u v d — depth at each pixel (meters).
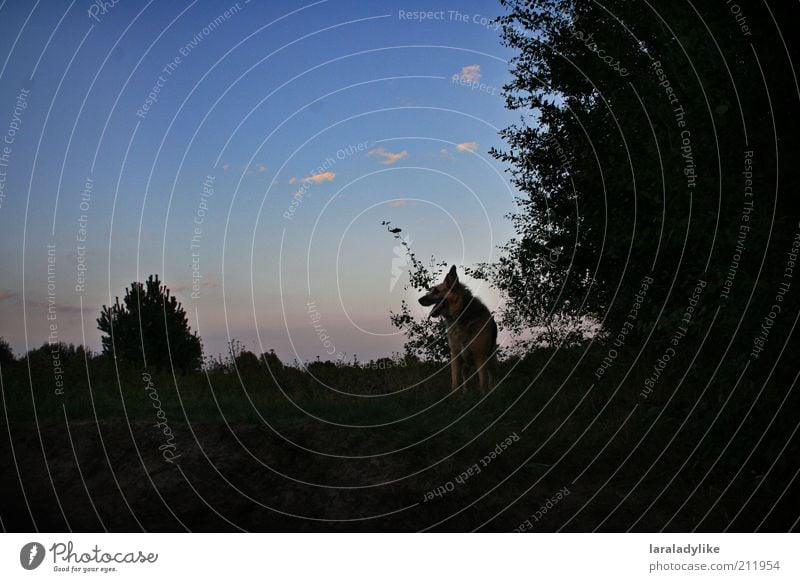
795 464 5.39
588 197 8.12
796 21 5.33
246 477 5.73
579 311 8.88
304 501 5.55
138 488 5.67
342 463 5.85
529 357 9.30
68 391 8.09
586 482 5.98
